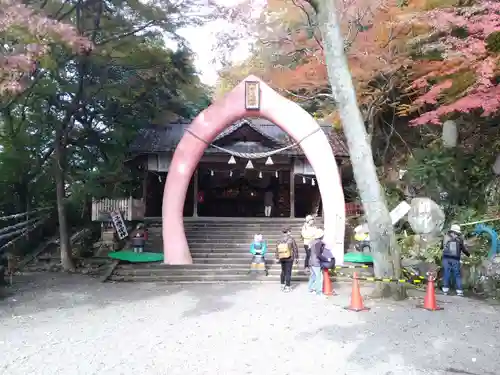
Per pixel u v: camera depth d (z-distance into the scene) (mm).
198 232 17234
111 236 16734
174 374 5559
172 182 14586
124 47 15766
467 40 11719
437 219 14539
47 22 9961
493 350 6555
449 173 15859
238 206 24422
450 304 9734
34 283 12398
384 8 16031
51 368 5758
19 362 5977
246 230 17797
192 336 7191
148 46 17406
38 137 17469
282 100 14797
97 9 14555
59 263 15258
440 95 14352
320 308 9289
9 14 9453
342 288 11797
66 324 7961
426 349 6586
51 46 11883
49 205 20016
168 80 18406
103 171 19297
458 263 10922
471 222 13625
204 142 14742
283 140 20984
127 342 6855
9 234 13961
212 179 23953
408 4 15586
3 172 16625
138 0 14438
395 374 5621
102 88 16734
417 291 11172
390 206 16812
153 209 21781
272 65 19594
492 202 14398
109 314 8742
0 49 11211
